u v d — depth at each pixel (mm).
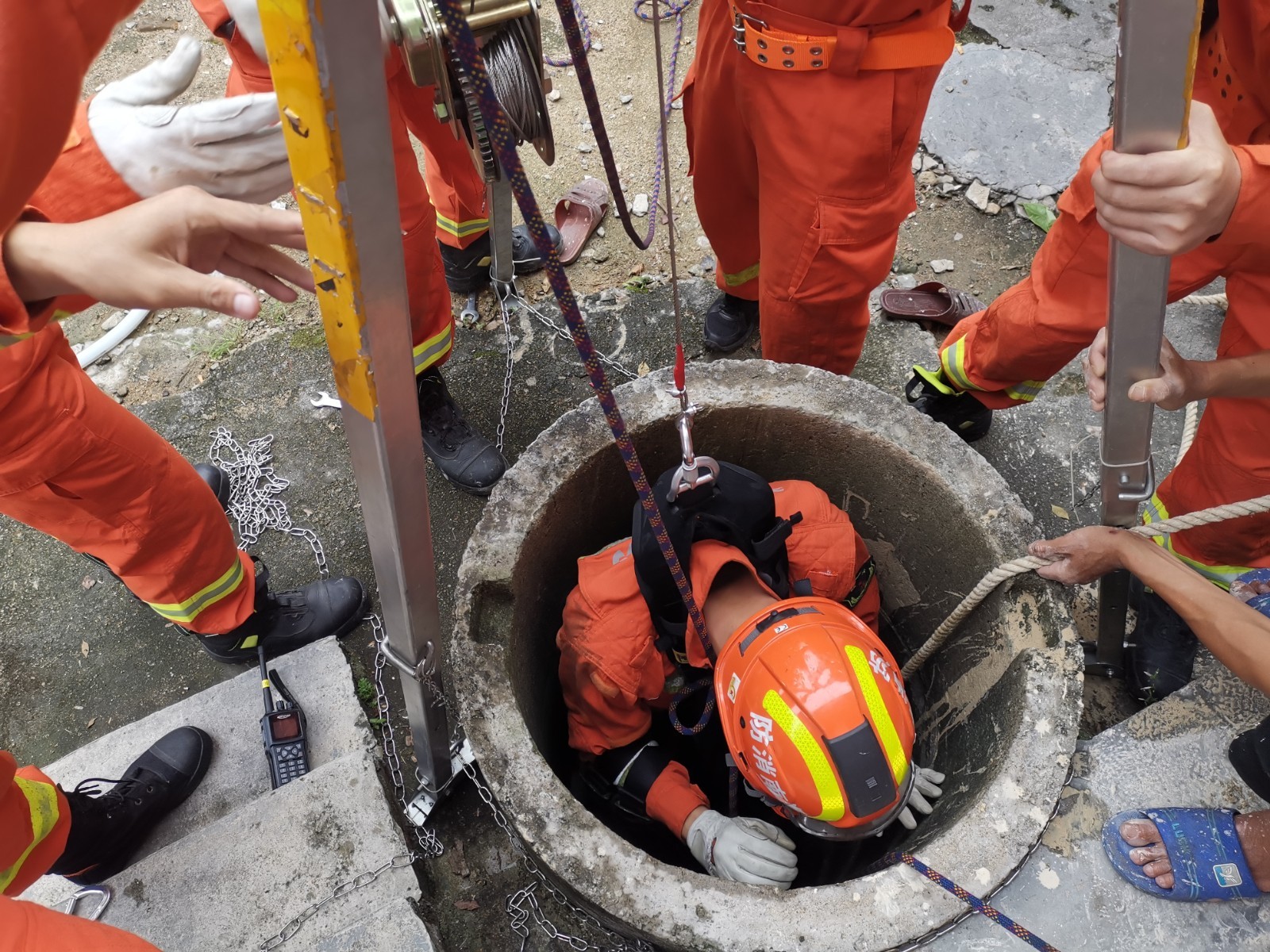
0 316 961
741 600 1628
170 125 922
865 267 1947
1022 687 1553
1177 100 972
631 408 1849
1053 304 1937
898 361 2777
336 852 1810
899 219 1923
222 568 2000
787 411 1857
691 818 1732
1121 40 944
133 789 1963
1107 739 1577
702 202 2307
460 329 2883
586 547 2074
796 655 1457
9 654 2439
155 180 959
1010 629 1649
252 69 1679
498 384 2801
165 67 930
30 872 1638
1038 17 3355
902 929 1336
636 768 1810
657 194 2303
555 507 1790
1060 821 1492
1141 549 1536
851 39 1604
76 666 2422
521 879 2064
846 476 1974
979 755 1663
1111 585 1854
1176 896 1419
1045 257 1939
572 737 1866
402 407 1071
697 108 2051
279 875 1788
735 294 2678
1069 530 2518
